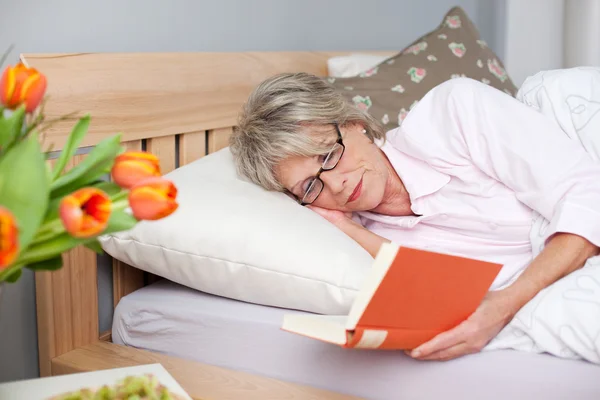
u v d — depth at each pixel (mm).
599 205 1132
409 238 1423
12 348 1231
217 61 1559
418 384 1024
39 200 590
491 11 3023
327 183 1325
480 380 998
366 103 1753
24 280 1247
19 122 689
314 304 1109
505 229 1312
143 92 1326
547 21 2717
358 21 2396
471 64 1938
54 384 864
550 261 1102
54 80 1138
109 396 831
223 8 1733
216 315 1157
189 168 1338
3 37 1173
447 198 1377
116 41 1414
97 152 714
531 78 1454
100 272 1354
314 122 1299
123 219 671
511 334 1031
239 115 1421
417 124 1380
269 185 1329
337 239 1162
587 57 2703
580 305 988
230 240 1141
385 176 1383
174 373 1133
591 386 962
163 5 1536
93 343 1283
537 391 979
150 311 1225
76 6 1313
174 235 1169
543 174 1193
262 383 1096
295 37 2057
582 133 1293
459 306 944
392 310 850
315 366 1084
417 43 1931
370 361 1048
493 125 1287
